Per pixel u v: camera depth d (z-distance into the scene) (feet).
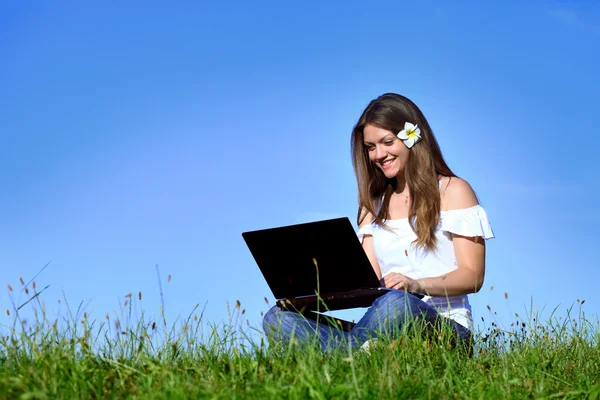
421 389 9.75
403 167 14.52
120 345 11.42
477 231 13.70
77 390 9.50
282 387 9.12
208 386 9.48
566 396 10.11
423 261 14.24
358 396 9.00
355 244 12.67
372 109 14.65
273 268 13.70
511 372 11.59
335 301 13.29
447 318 12.98
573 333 14.35
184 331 11.59
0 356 10.95
